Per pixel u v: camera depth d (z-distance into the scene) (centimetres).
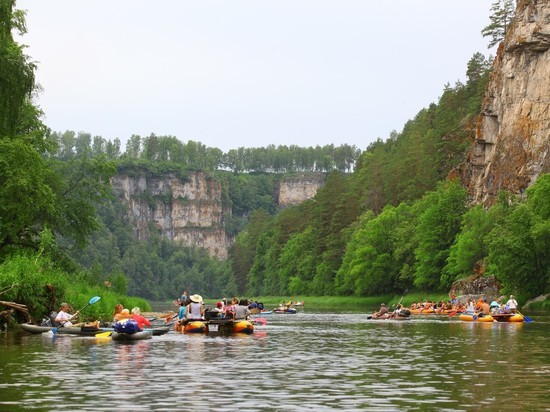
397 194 15475
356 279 13150
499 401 1791
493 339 3744
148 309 9062
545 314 6850
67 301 4703
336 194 17025
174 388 1989
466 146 14125
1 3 4759
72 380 2134
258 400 1808
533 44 11269
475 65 16350
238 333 4356
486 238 8575
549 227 7962
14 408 1691
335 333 4391
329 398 1839
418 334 4231
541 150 10769
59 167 6744
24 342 3497
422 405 1742
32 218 5472
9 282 4231
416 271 11544
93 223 6781
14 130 5159
